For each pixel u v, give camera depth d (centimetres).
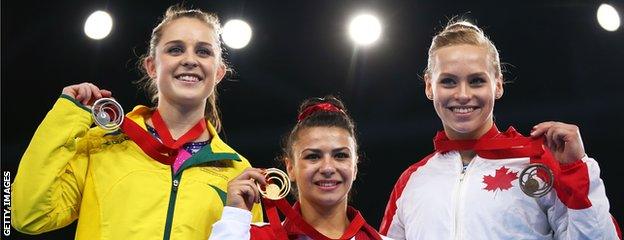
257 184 378
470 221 407
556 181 392
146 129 410
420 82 759
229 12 731
